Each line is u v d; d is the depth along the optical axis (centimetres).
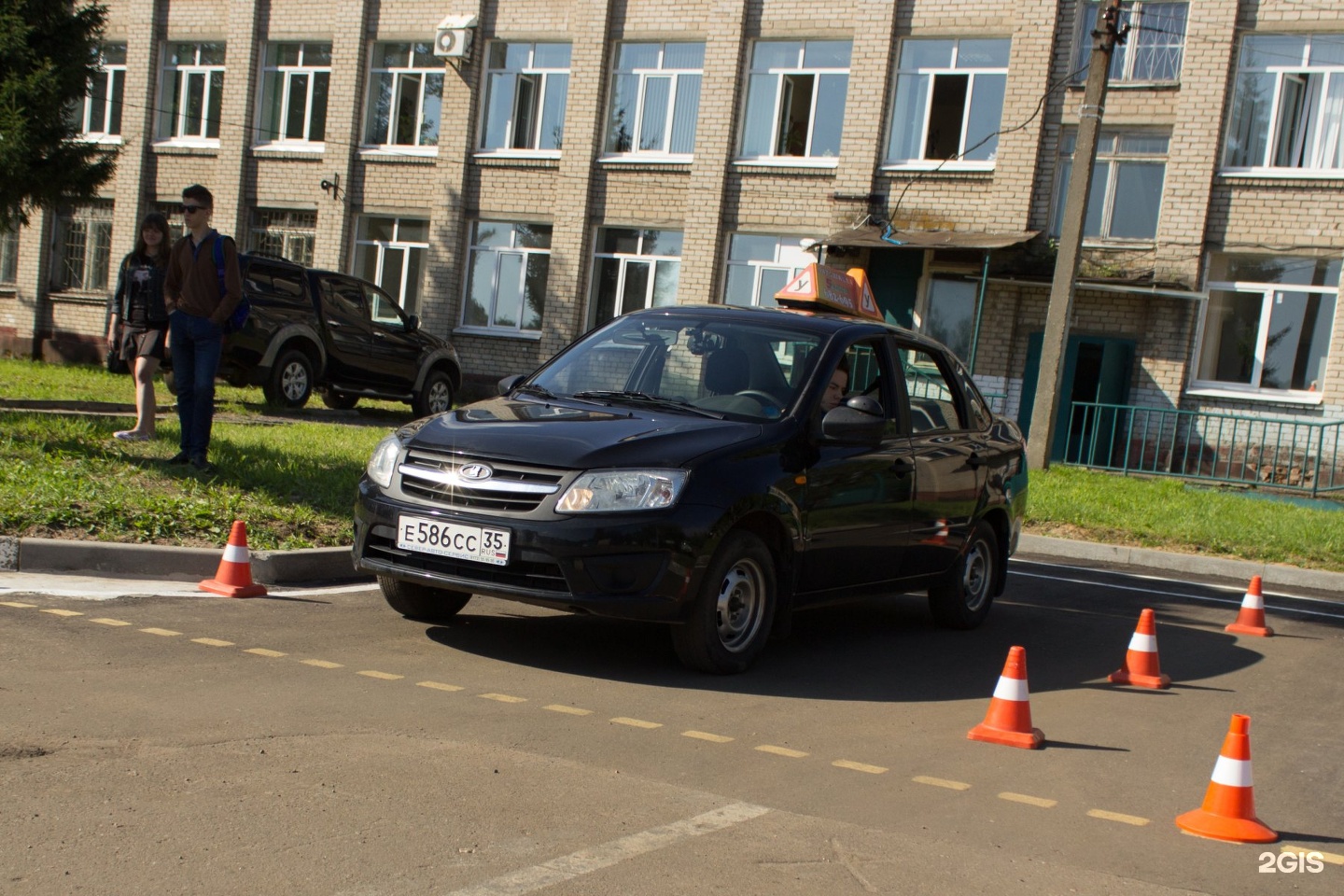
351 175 2808
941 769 523
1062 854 432
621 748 511
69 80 2375
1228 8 2119
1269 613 1041
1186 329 2150
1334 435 2078
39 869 350
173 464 1033
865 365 777
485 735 510
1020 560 1295
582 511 603
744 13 2450
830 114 2420
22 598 677
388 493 650
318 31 2838
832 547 706
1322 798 526
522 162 2653
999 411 2252
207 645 619
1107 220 2222
